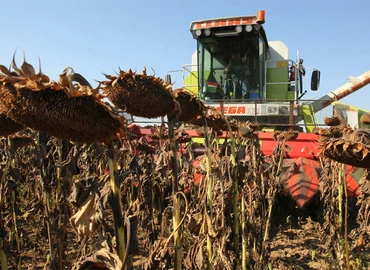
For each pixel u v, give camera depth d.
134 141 5.20
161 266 3.12
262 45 10.88
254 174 4.45
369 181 4.28
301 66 11.04
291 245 6.58
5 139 3.67
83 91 1.90
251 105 10.12
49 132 2.01
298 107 10.15
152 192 5.34
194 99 3.03
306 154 7.71
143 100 2.44
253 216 4.30
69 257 4.91
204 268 3.77
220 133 4.78
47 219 3.22
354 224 7.84
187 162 6.20
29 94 1.83
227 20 10.73
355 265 4.93
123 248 2.24
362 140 2.75
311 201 7.29
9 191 4.09
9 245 4.65
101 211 2.18
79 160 4.83
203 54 11.30
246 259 4.18
